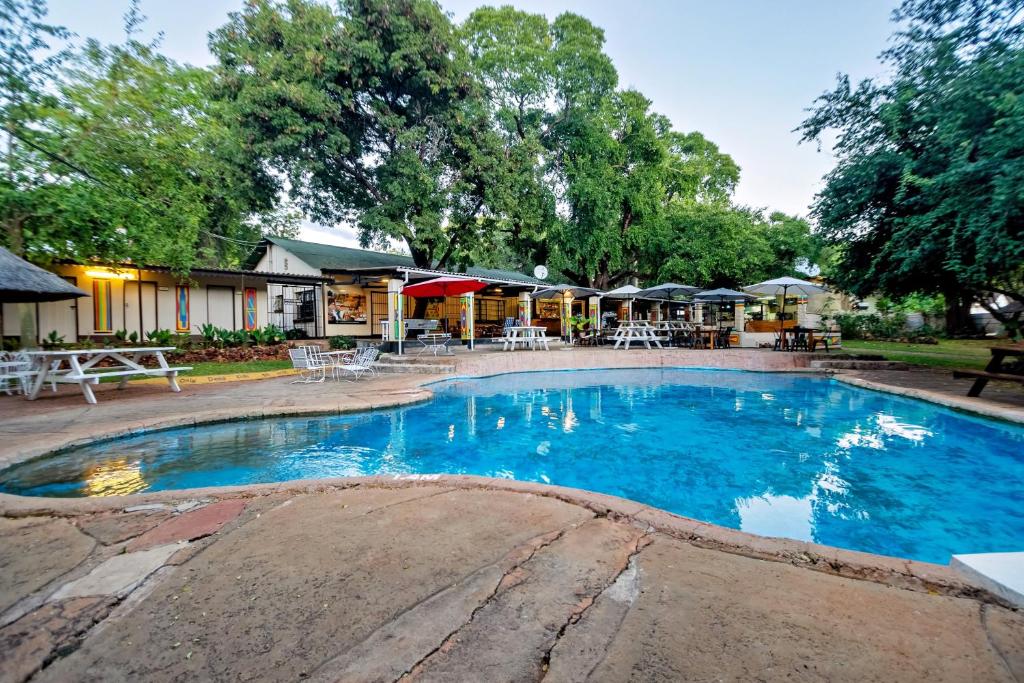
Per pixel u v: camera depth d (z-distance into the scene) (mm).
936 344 21156
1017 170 7281
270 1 16078
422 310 22250
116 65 12656
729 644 1666
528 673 1534
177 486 4492
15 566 2309
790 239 25484
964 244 8984
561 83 21625
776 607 1905
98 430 5562
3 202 10008
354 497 3283
